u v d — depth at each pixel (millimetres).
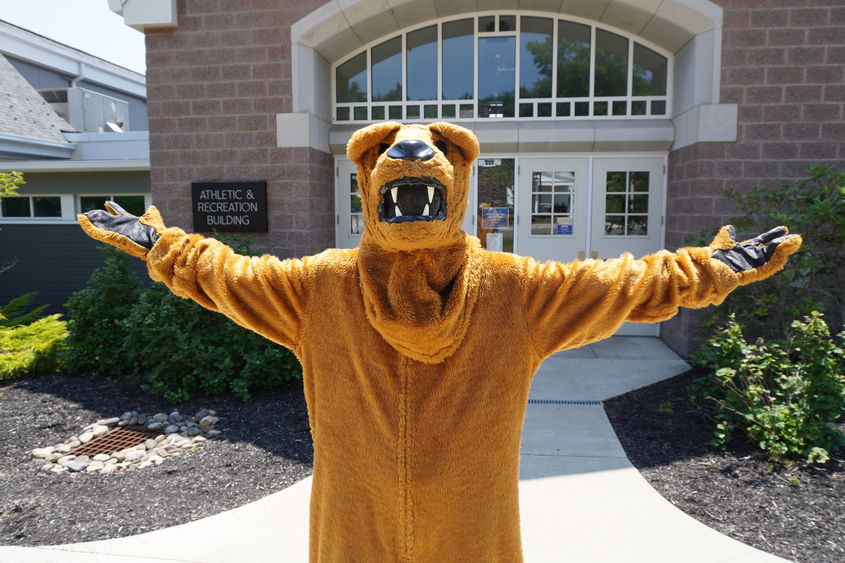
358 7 6883
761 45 6309
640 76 7449
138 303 6070
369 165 1636
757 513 3387
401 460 1597
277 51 7012
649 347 7207
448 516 1611
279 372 5605
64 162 9984
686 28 6527
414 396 1599
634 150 7418
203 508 3535
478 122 7551
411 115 7754
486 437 1617
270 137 7102
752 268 1699
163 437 4664
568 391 5621
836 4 6180
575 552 3059
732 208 6426
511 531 1689
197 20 7098
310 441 4480
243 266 1784
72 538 3221
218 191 7176
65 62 18656
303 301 1763
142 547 3133
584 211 7629
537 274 1699
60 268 10641
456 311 1544
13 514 3484
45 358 6250
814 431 4051
